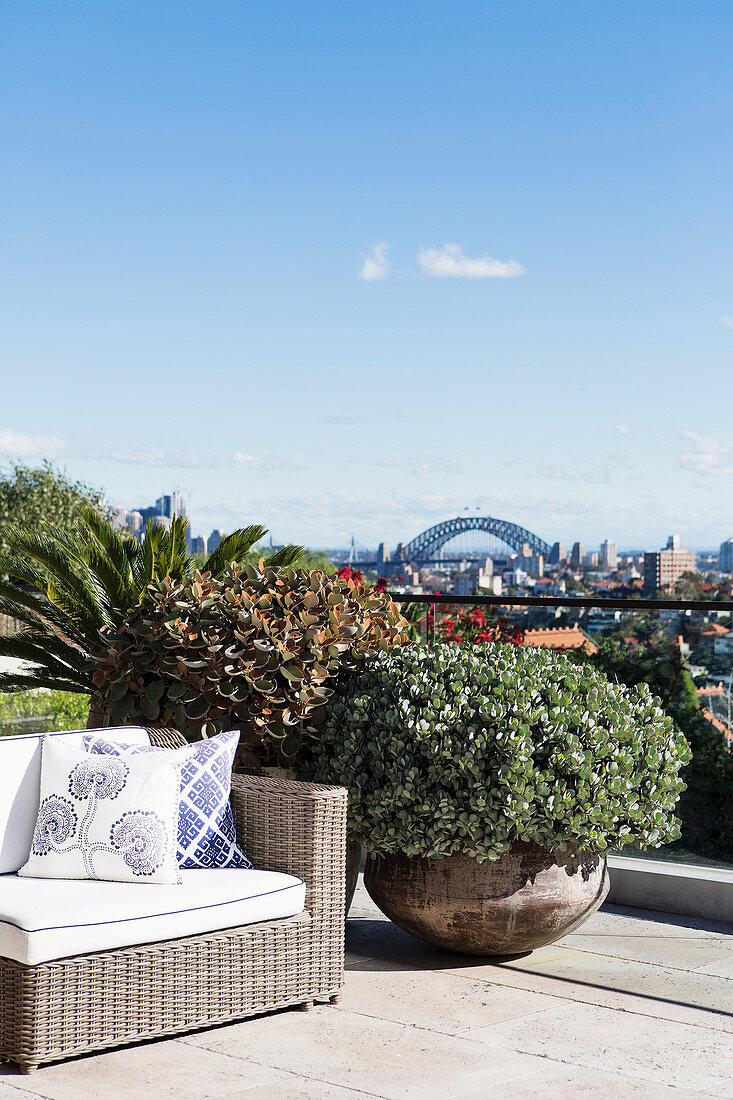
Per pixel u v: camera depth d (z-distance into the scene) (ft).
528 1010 12.18
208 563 22.09
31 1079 10.20
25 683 21.40
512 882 13.20
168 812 12.06
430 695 13.46
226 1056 10.80
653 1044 11.22
